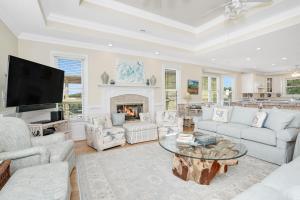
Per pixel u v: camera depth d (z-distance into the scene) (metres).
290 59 6.52
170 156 3.24
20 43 3.70
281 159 2.73
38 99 3.17
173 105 6.35
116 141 3.82
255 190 1.25
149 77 5.58
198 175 2.24
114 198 1.96
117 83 4.95
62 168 1.70
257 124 3.41
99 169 2.70
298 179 1.38
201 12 3.70
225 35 4.54
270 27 3.56
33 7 2.60
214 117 4.25
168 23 4.20
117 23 3.84
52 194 1.27
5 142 1.95
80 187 2.19
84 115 4.54
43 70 3.27
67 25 3.61
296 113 2.99
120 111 5.06
